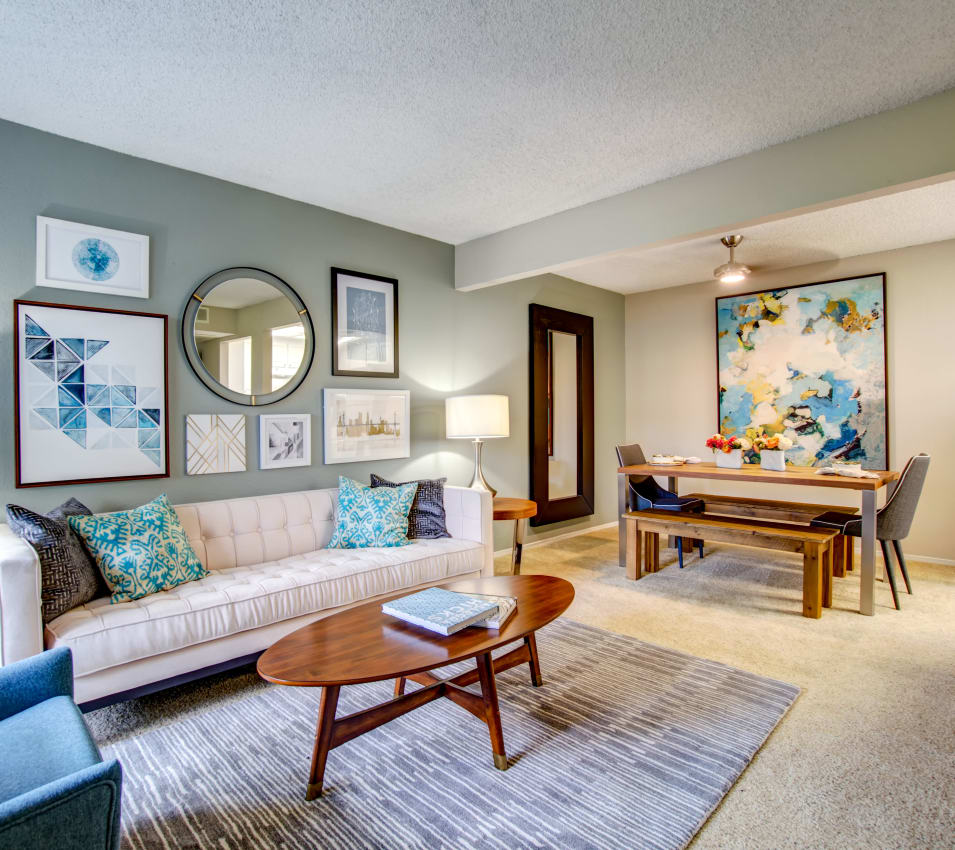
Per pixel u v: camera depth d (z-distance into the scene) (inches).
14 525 78.4
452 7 68.7
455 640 69.6
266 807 63.3
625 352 238.4
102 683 76.0
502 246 154.4
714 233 116.6
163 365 111.3
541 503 193.3
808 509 155.2
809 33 74.2
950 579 149.3
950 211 142.4
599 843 57.1
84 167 103.3
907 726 78.8
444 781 67.4
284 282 129.9
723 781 66.4
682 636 111.5
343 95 88.9
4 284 94.9
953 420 165.0
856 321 180.2
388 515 121.3
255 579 96.1
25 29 72.2
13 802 35.1
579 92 88.3
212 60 79.6
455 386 167.9
